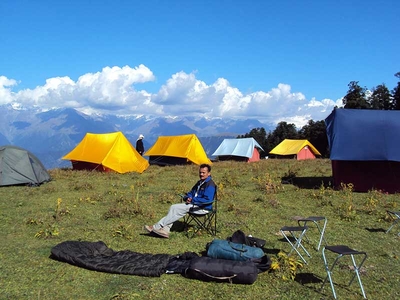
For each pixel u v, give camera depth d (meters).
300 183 14.80
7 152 14.46
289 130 70.31
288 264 5.93
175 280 5.56
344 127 13.60
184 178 16.53
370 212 9.88
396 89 52.19
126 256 6.36
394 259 6.63
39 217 9.21
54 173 17.92
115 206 10.19
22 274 5.77
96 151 19.14
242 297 5.10
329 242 7.55
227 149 34.84
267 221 9.06
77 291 5.21
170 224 7.67
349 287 5.46
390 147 12.74
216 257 6.00
